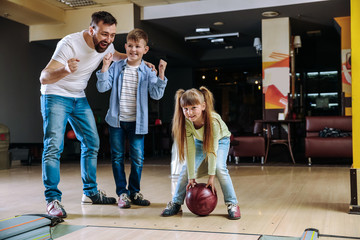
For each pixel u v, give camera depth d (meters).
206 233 2.31
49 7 8.03
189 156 2.75
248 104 13.44
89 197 3.30
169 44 9.84
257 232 2.32
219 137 2.72
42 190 4.25
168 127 10.30
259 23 8.68
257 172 5.77
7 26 8.28
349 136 6.73
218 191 3.98
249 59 11.94
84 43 2.86
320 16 8.09
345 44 8.16
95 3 8.01
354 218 2.68
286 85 8.12
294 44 8.80
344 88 8.22
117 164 3.26
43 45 9.27
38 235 2.07
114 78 3.23
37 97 9.12
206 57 12.02
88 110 3.19
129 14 8.00
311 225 2.48
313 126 7.06
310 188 4.10
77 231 2.40
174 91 13.12
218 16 8.09
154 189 4.18
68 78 2.93
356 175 2.84
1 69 8.14
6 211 3.09
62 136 2.96
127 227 2.48
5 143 6.84
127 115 3.23
